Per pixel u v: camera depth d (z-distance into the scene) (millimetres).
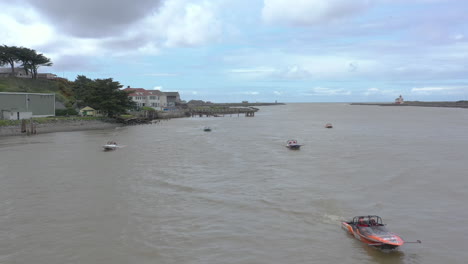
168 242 19453
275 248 18828
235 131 80438
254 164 40000
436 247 19062
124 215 23406
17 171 36125
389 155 45500
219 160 42500
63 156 45125
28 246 18953
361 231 19828
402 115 152000
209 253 18234
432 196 27703
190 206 25203
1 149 51094
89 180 32375
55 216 23250
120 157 44500
